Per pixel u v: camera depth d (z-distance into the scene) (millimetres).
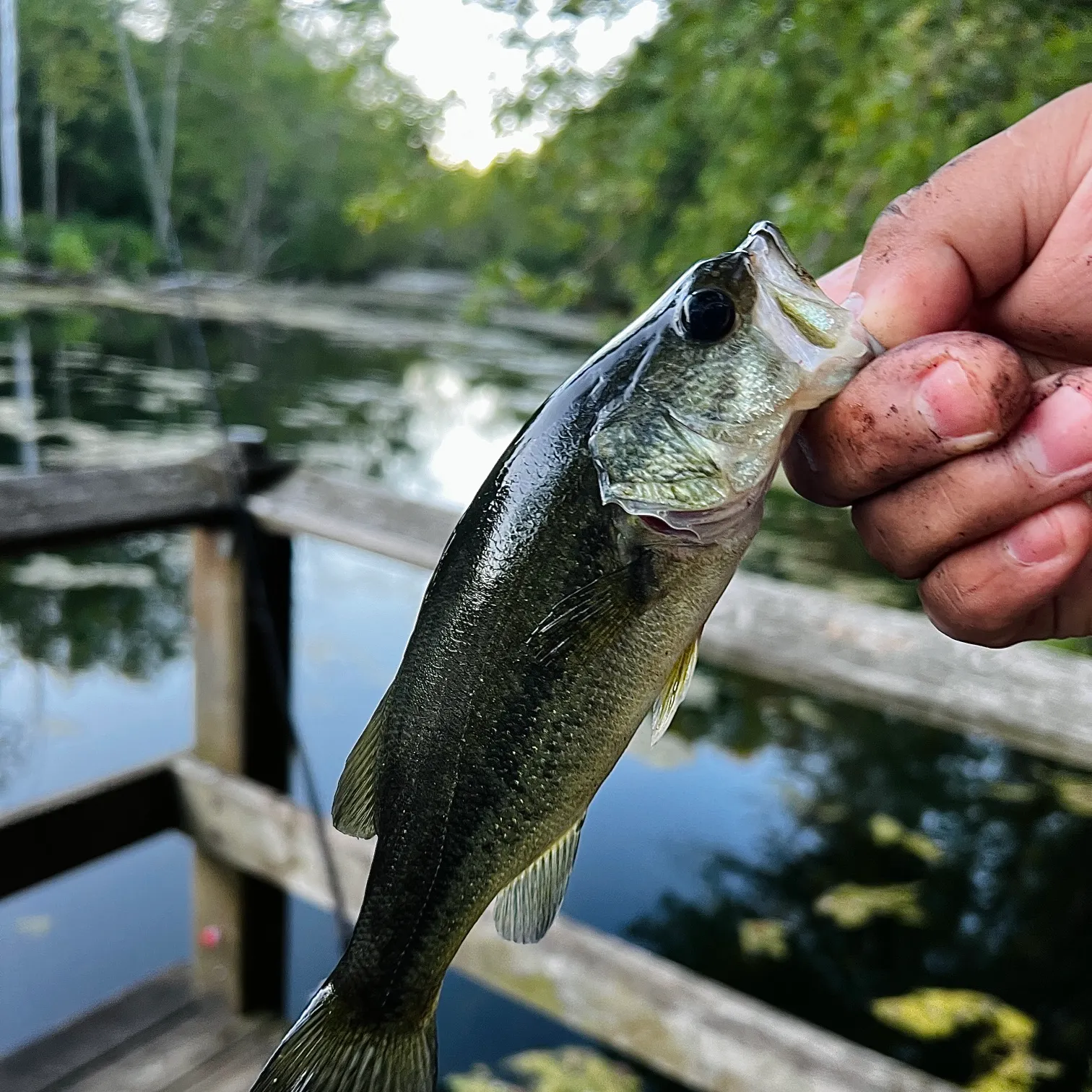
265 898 513
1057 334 205
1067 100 203
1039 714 309
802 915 709
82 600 1105
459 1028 570
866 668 343
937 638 342
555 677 218
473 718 220
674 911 710
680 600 224
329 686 945
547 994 375
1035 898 730
